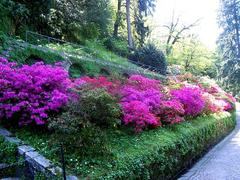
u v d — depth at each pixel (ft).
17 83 16.44
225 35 98.12
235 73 83.46
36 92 16.79
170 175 19.12
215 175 20.18
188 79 53.52
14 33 32.89
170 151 18.88
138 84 25.99
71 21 44.52
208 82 55.62
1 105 15.92
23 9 32.24
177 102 24.08
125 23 78.79
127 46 64.59
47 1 36.65
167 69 68.03
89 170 12.55
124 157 14.35
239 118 60.08
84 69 31.58
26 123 16.15
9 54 23.16
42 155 13.38
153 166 16.38
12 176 13.64
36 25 39.47
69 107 15.43
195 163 24.23
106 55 47.37
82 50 40.68
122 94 21.27
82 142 13.64
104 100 16.29
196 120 30.40
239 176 19.89
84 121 14.58
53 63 27.43
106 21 54.44
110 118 16.76
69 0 44.27
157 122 20.38
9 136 15.46
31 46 25.86
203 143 27.50
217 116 38.06
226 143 34.50
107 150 14.17
